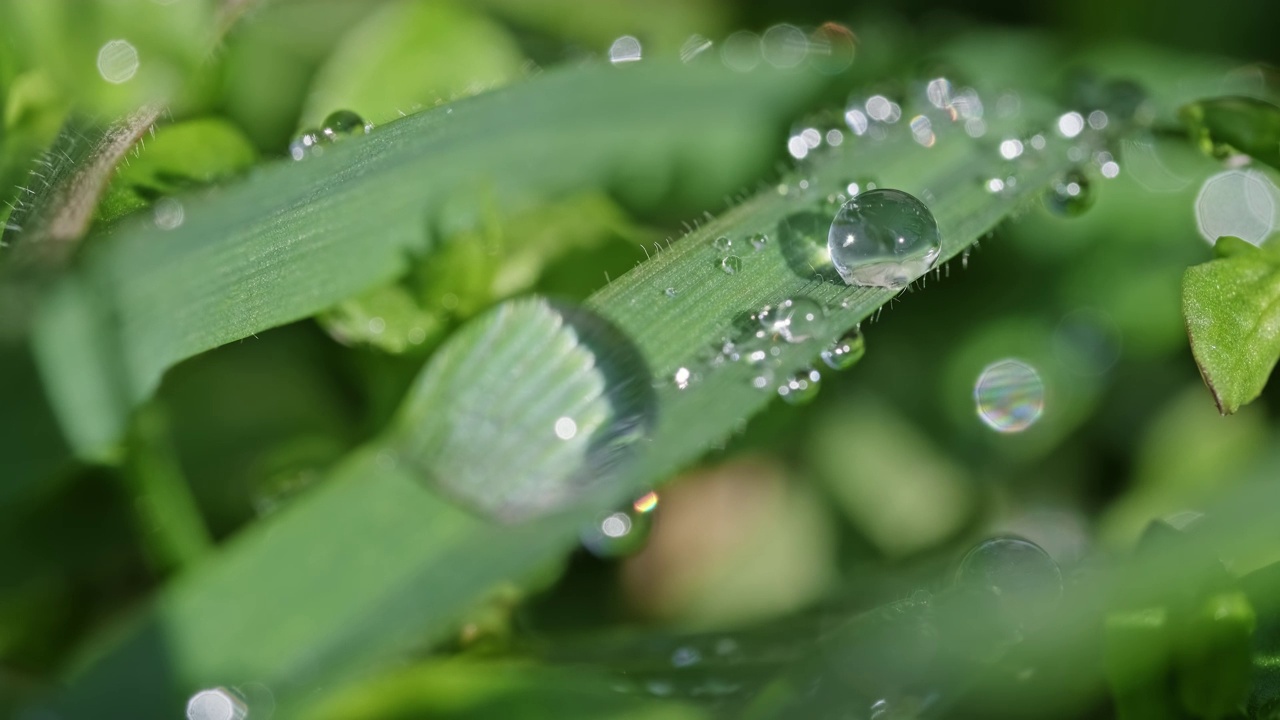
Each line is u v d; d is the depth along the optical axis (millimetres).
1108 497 106
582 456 91
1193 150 104
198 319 91
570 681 91
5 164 94
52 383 89
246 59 105
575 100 101
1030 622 93
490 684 90
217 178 96
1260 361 92
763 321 92
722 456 102
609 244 100
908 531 106
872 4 114
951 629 93
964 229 96
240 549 90
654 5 112
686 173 105
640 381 92
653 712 90
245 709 88
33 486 90
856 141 102
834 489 106
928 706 92
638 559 105
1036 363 106
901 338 108
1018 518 106
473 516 90
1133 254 106
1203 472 105
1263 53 110
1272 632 92
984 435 107
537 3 111
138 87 96
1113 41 110
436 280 97
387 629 89
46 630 96
